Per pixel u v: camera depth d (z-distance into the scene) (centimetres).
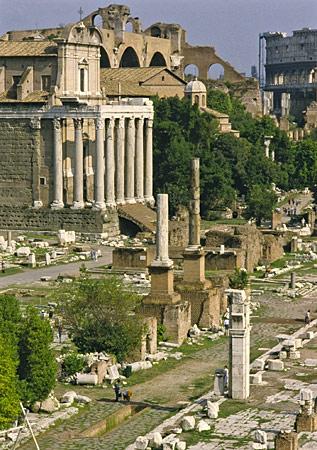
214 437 12238
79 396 13850
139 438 11925
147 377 15325
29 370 13100
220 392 14000
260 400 13775
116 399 14012
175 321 17738
